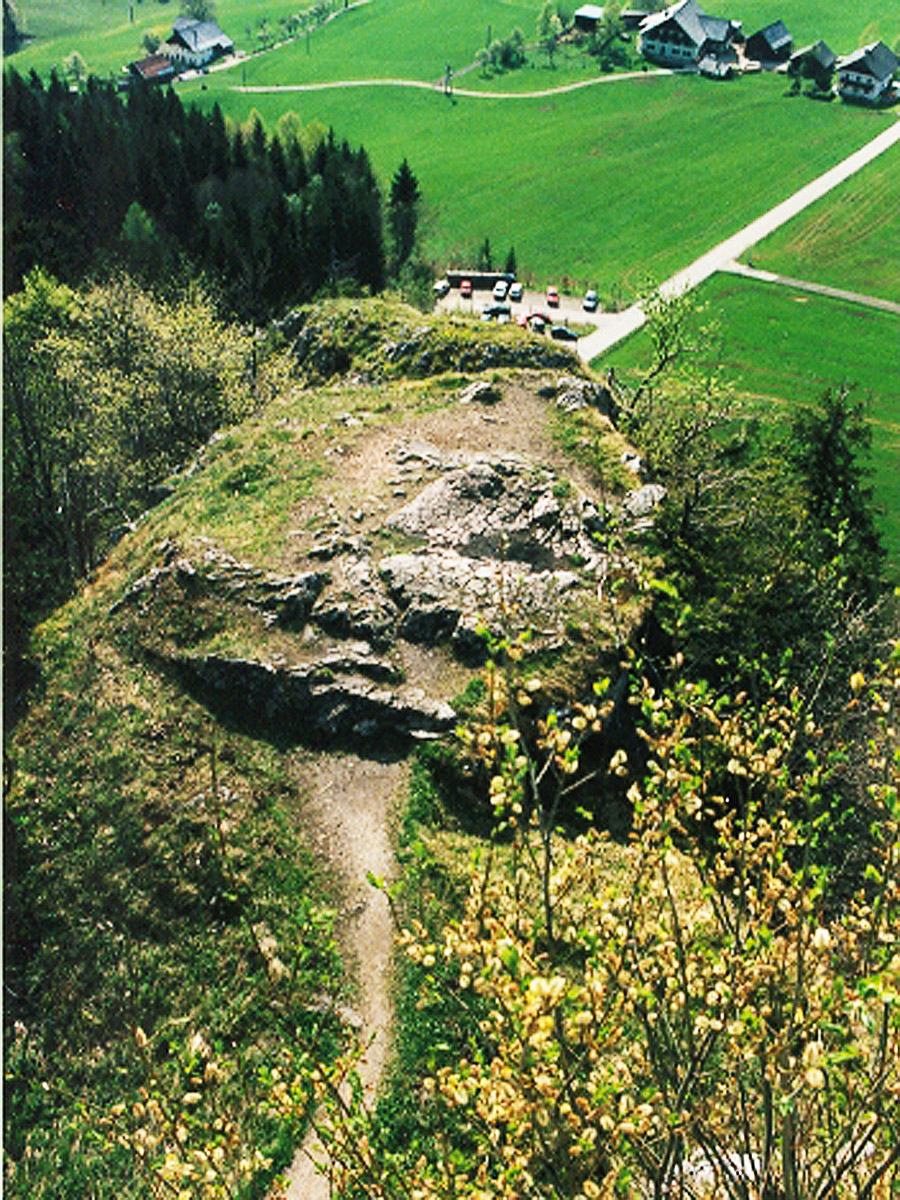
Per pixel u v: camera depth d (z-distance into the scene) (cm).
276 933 3038
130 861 3266
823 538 4528
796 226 14075
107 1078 2809
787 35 19662
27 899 3216
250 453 4850
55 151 10781
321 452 4788
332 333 6881
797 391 10375
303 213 10606
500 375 5419
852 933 1127
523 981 955
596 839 1145
